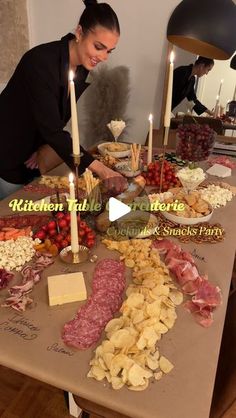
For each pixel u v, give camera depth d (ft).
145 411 1.76
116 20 3.93
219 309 2.49
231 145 6.52
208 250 3.25
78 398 2.68
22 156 5.05
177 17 3.93
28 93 4.15
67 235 3.15
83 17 3.97
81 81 4.76
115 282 2.71
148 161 4.82
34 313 2.41
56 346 2.14
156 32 7.30
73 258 2.95
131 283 2.72
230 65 6.29
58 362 2.03
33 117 4.46
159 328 2.22
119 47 7.66
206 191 4.35
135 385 1.87
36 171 5.47
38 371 1.97
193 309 2.44
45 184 4.49
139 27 7.37
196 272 2.76
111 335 2.11
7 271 2.79
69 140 4.05
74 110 2.88
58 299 2.46
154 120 8.15
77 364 2.02
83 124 8.53
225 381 2.51
